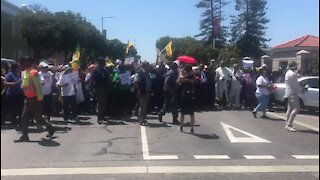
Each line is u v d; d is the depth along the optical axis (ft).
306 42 123.44
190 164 30.45
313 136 41.98
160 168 29.27
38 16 164.96
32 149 35.01
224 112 60.34
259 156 33.14
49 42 164.55
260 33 198.59
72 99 49.90
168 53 78.23
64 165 30.01
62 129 44.45
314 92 63.57
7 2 166.50
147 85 47.16
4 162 30.73
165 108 49.62
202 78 62.69
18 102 44.34
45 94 44.24
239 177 27.14
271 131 44.57
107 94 50.96
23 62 38.42
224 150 35.22
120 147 35.99
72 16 173.06
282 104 65.36
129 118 52.65
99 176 27.27
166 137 40.42
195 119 52.54
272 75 69.67
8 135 40.91
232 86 65.31
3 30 163.84
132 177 27.04
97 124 48.01
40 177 26.99
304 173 28.22
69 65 55.67
